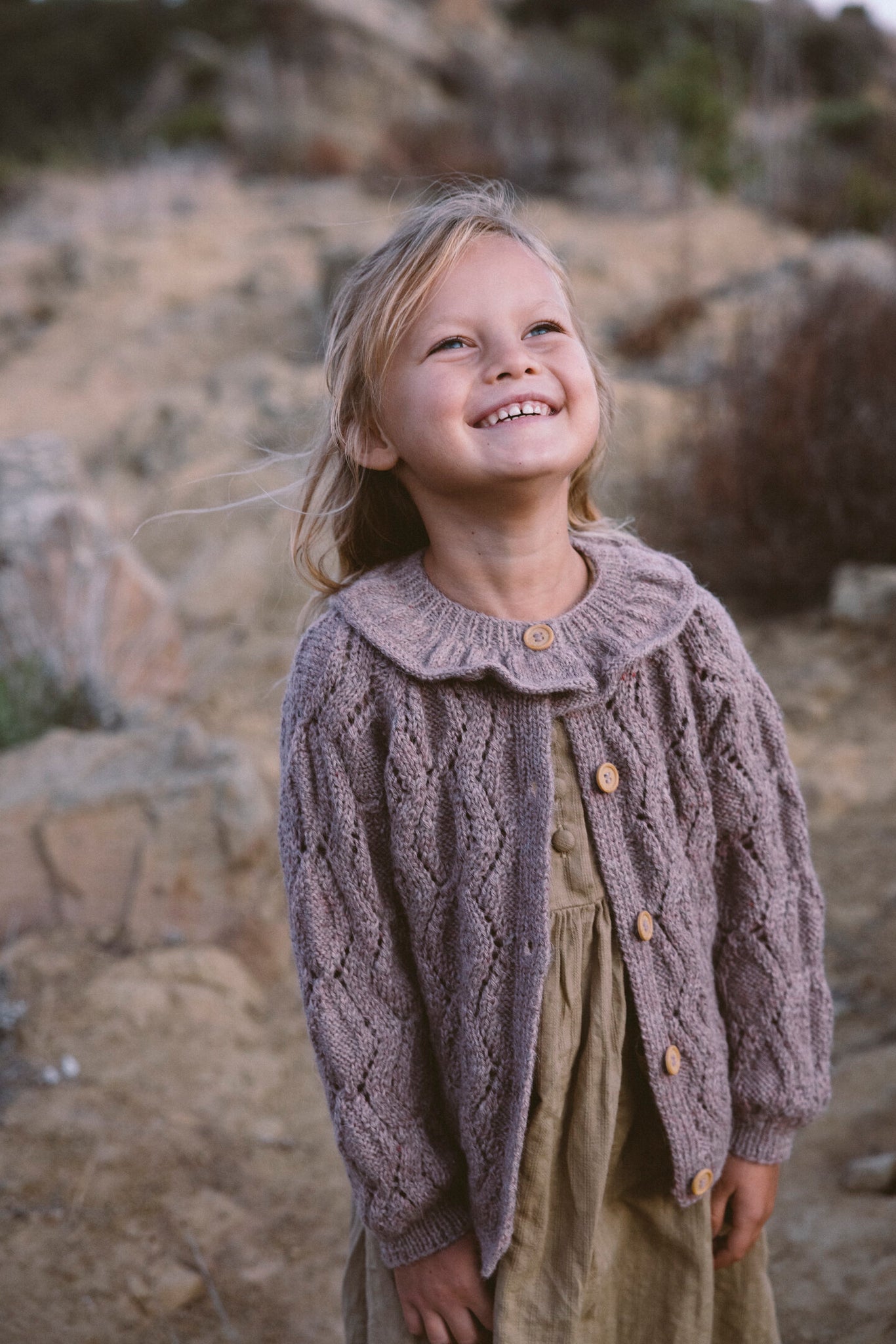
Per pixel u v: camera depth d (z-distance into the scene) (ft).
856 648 14.57
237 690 16.07
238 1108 8.72
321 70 57.26
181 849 10.32
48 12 72.79
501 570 4.63
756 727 4.89
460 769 4.47
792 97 50.55
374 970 4.65
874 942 9.97
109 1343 6.82
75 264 36.14
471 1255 4.78
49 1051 8.96
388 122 50.78
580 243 30.30
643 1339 4.97
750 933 4.89
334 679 4.58
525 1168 4.57
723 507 16.39
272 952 10.46
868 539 15.51
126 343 31.78
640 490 17.87
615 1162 4.83
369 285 4.66
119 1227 7.53
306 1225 7.80
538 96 45.47
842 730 13.19
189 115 56.08
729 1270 5.27
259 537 20.01
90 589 15.24
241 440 22.91
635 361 23.84
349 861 4.59
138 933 10.24
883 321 16.65
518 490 4.41
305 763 4.64
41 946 10.05
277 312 31.12
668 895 4.58
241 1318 7.08
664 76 48.37
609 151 40.70
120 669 15.46
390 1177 4.62
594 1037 4.53
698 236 31.94
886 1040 8.91
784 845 4.97
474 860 4.45
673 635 4.58
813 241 31.65
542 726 4.44
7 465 16.72
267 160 48.11
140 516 21.39
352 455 4.85
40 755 11.65
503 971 4.47
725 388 17.65
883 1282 6.71
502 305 4.46
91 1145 8.10
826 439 15.80
